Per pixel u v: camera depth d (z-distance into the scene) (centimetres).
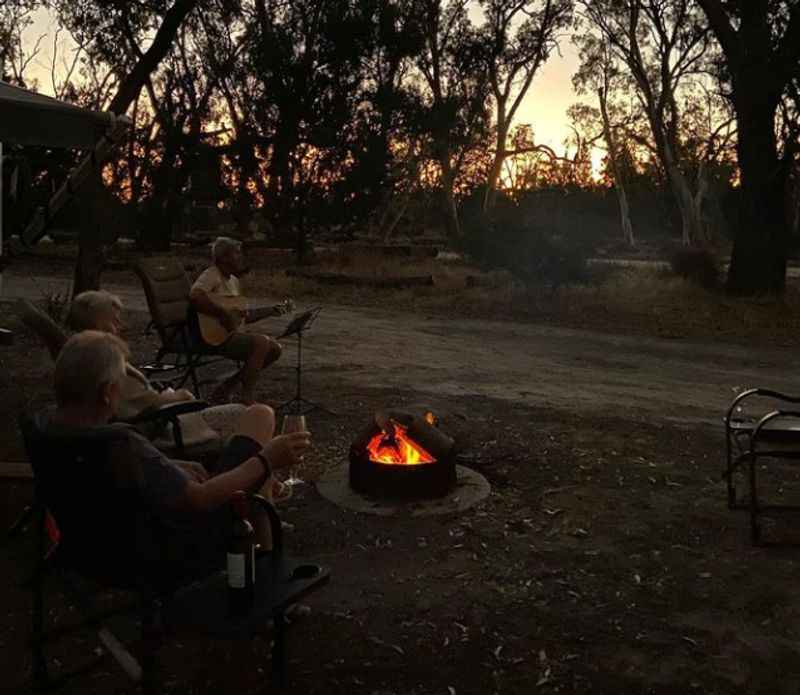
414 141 3216
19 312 488
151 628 275
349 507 511
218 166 3006
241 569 279
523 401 855
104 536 277
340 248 3278
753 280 2023
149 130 3184
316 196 2811
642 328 1551
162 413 336
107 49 2952
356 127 2783
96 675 331
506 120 4159
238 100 2898
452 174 3922
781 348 1380
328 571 306
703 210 5169
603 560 449
